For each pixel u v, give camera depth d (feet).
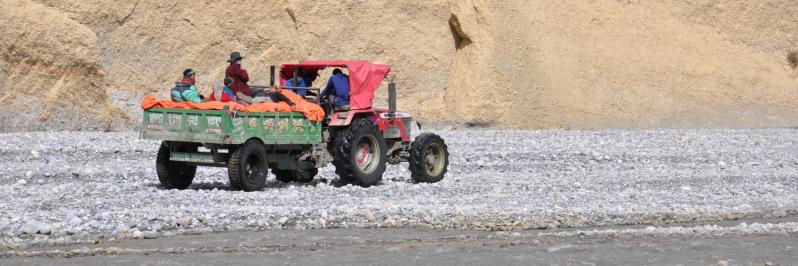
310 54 230.07
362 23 235.61
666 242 74.95
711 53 263.70
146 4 215.92
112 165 127.03
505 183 112.68
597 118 238.07
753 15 275.80
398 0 239.91
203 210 83.66
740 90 258.98
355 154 104.99
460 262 67.00
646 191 107.34
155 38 216.13
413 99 236.22
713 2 272.92
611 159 146.51
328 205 89.15
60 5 207.21
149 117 100.32
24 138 158.20
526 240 75.20
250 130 98.22
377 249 71.15
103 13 211.00
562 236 77.05
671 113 246.27
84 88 199.41
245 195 94.73
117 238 73.61
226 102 98.78
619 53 251.19
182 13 219.20
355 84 107.34
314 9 231.71
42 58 195.31
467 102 231.50
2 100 190.08
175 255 67.97
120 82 210.59
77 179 113.60
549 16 248.11
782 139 193.26
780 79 267.18
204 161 99.04
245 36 224.53
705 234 78.69
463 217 84.17
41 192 98.22
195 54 219.20
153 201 90.33
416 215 84.84
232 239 74.02
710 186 114.11
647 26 260.62
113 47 211.41
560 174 126.11
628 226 83.41
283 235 76.07
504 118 231.30
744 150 165.27
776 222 86.74
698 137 194.70
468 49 239.30
